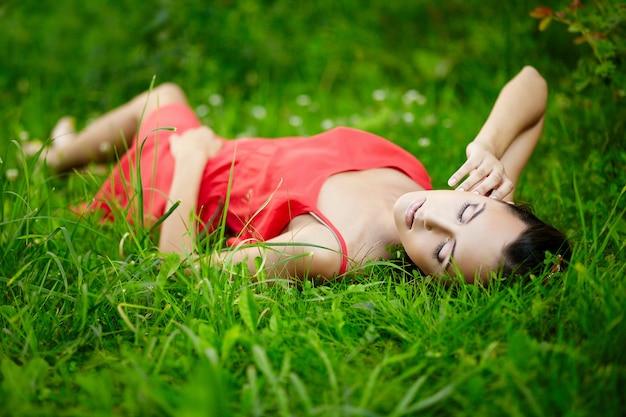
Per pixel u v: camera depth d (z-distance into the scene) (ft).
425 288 7.95
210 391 5.73
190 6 15.75
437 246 7.93
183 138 10.50
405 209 8.13
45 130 14.06
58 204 10.77
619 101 11.10
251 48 15.66
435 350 6.97
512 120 9.55
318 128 13.43
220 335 7.22
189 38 15.56
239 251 8.51
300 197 8.80
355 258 8.57
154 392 5.96
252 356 6.87
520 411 6.15
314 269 8.41
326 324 7.43
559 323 7.27
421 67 15.58
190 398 5.64
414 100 13.83
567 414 5.95
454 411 6.24
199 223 9.96
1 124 13.97
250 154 10.02
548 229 7.93
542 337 7.17
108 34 16.35
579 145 11.32
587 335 7.04
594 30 10.44
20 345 7.38
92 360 7.09
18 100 15.11
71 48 16.58
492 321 7.31
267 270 8.45
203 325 7.04
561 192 10.30
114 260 8.69
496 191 8.52
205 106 14.43
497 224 7.79
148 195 10.43
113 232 9.67
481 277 7.78
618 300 7.25
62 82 15.74
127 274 7.94
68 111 14.79
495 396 6.33
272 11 16.66
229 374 6.55
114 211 9.63
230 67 15.55
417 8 17.42
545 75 14.25
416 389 6.10
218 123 13.75
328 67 15.84
